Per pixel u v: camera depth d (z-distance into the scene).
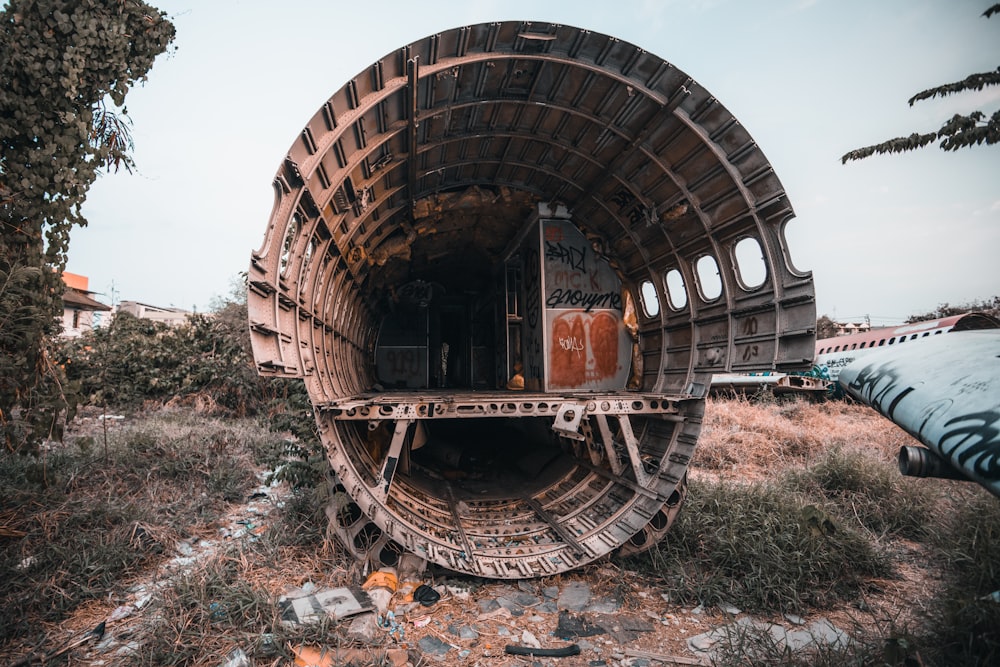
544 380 7.14
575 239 7.42
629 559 5.33
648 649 3.80
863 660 3.32
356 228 5.69
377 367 11.16
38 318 4.60
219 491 6.80
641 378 7.05
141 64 5.08
